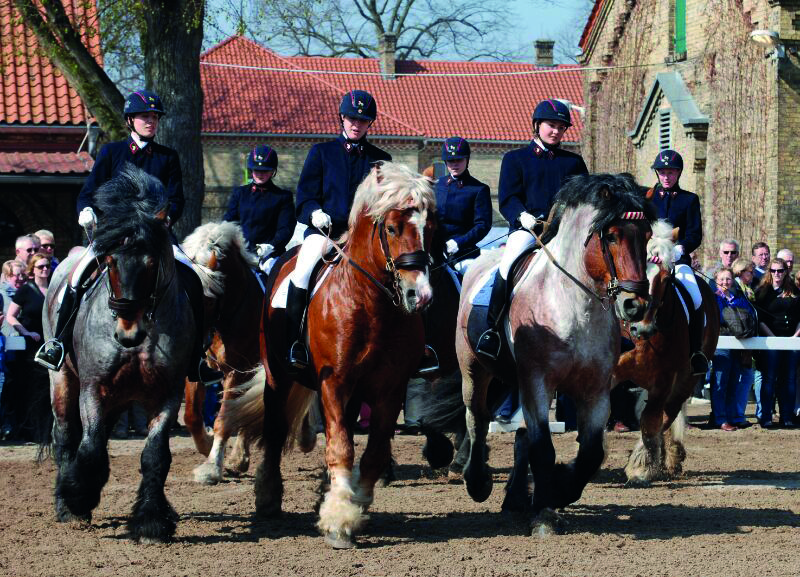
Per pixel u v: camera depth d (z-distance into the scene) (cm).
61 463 984
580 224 904
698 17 3416
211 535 934
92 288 919
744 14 3022
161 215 870
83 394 906
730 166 3070
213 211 4928
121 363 890
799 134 2892
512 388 1097
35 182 2708
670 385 1216
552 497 927
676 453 1312
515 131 5472
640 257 871
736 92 3052
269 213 1406
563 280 918
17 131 2839
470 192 1321
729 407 1873
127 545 888
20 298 1625
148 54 2344
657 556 843
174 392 920
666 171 1330
